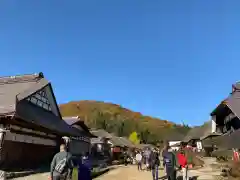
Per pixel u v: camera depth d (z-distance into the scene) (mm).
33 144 21250
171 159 13109
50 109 25969
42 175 16562
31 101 22203
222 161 23953
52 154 25188
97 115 155000
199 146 40125
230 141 24688
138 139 107500
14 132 18047
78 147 32438
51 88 25125
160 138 109938
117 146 51438
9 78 24609
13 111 16562
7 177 14523
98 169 21203
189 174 17094
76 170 8461
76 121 32625
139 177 17938
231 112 28016
